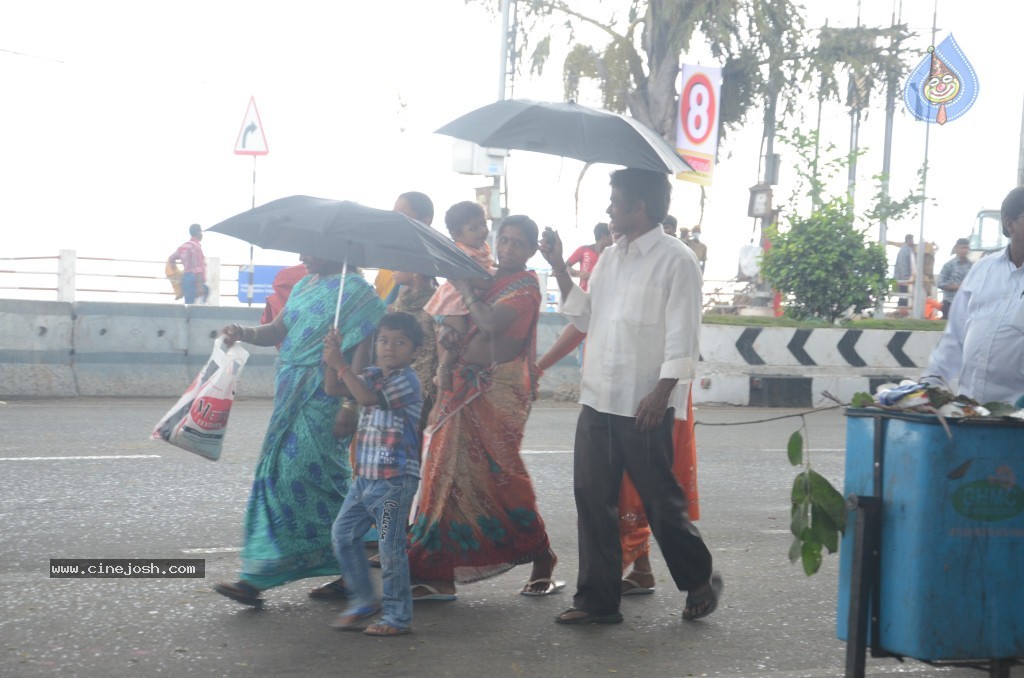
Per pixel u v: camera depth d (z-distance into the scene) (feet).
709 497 25.75
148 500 22.80
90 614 15.25
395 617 14.78
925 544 10.93
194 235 59.98
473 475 16.34
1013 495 11.12
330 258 15.44
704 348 46.32
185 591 16.58
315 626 15.10
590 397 15.60
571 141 15.10
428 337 17.07
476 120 15.70
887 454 11.30
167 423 15.92
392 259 15.21
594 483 15.51
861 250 50.31
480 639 14.78
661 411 15.11
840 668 13.96
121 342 41.57
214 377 15.99
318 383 15.76
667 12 89.35
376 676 13.12
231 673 13.09
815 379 47.42
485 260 16.97
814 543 11.59
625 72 91.76
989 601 11.07
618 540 15.70
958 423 10.93
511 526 16.60
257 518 15.74
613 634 15.24
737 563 19.71
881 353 48.26
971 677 13.80
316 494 15.83
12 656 13.43
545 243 16.03
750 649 14.73
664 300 15.25
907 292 80.02
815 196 51.08
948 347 14.75
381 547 14.71
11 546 18.78
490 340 16.06
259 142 51.42
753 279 70.18
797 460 11.74
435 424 16.40
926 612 10.94
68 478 24.72
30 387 40.09
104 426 32.89
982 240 83.41
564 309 16.01
